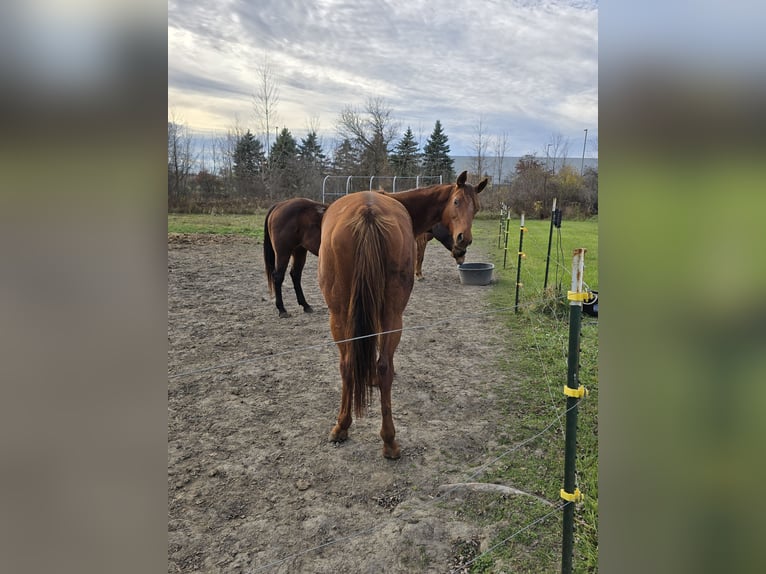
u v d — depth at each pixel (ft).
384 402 8.87
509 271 28.81
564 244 36.29
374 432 10.22
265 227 18.98
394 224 8.62
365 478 8.58
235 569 6.54
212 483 8.47
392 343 8.73
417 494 8.08
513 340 16.21
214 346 15.80
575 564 6.28
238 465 9.02
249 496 8.11
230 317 19.35
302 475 8.70
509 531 7.05
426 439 9.86
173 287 24.62
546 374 12.99
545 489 8.01
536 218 64.90
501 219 43.09
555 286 20.51
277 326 18.16
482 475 8.54
